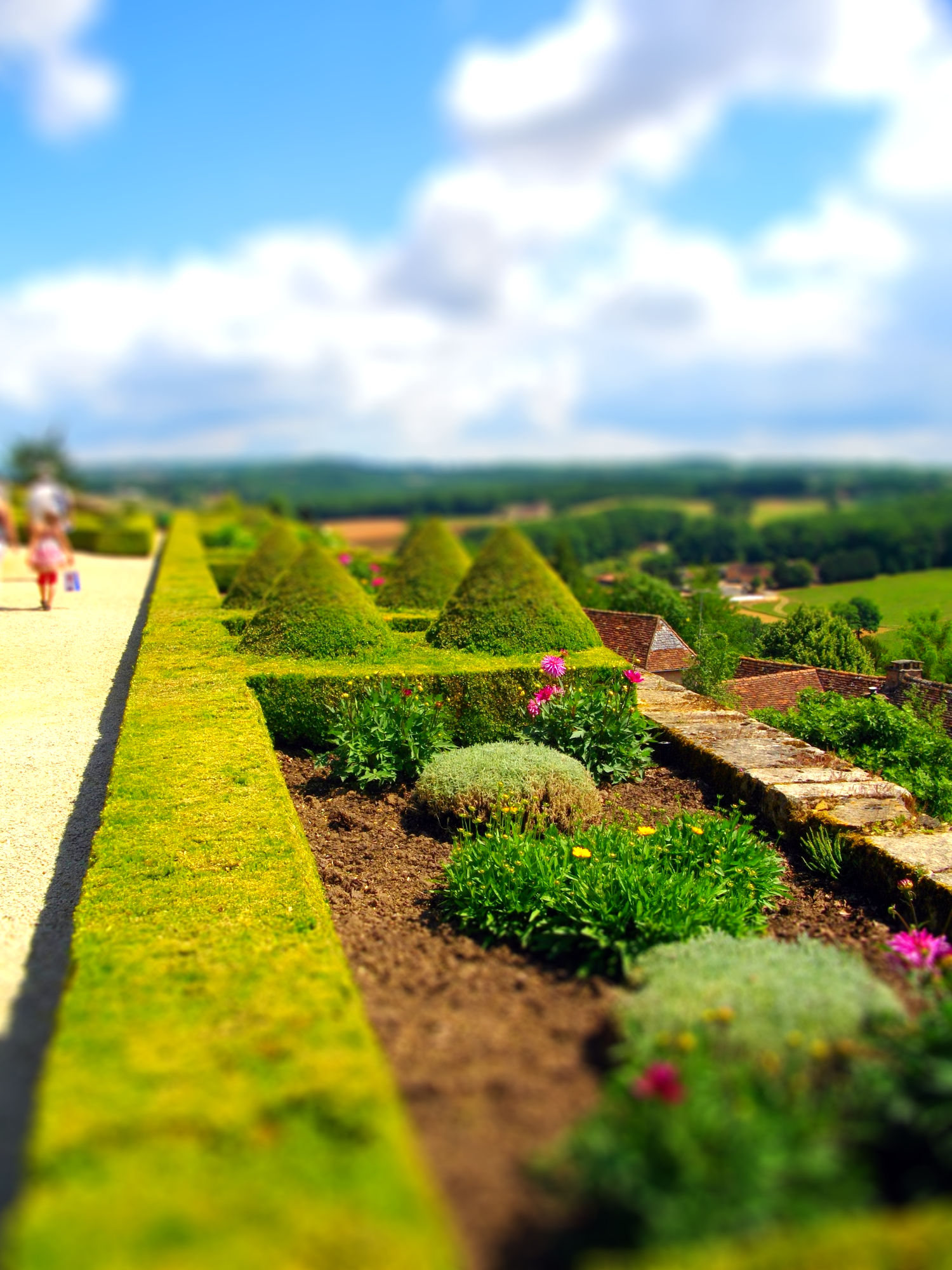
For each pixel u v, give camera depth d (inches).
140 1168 96.9
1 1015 168.6
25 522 1087.6
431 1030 144.6
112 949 164.2
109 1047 125.3
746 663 410.9
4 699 392.8
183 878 196.5
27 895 228.2
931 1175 103.5
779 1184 93.9
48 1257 83.9
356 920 201.8
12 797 289.9
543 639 389.7
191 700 321.4
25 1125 130.5
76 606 603.5
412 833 257.9
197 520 1418.6
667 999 134.3
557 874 202.1
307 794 287.4
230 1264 82.9
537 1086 124.3
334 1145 101.6
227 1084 114.1
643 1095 103.0
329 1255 84.4
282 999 142.2
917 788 295.0
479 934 195.5
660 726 329.7
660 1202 90.2
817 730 326.6
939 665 342.6
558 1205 97.8
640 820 267.3
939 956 170.7
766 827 263.1
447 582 578.6
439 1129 112.9
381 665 359.6
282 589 405.4
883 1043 123.4
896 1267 79.6
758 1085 113.1
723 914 189.6
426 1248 85.7
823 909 217.3
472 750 278.8
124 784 247.6
